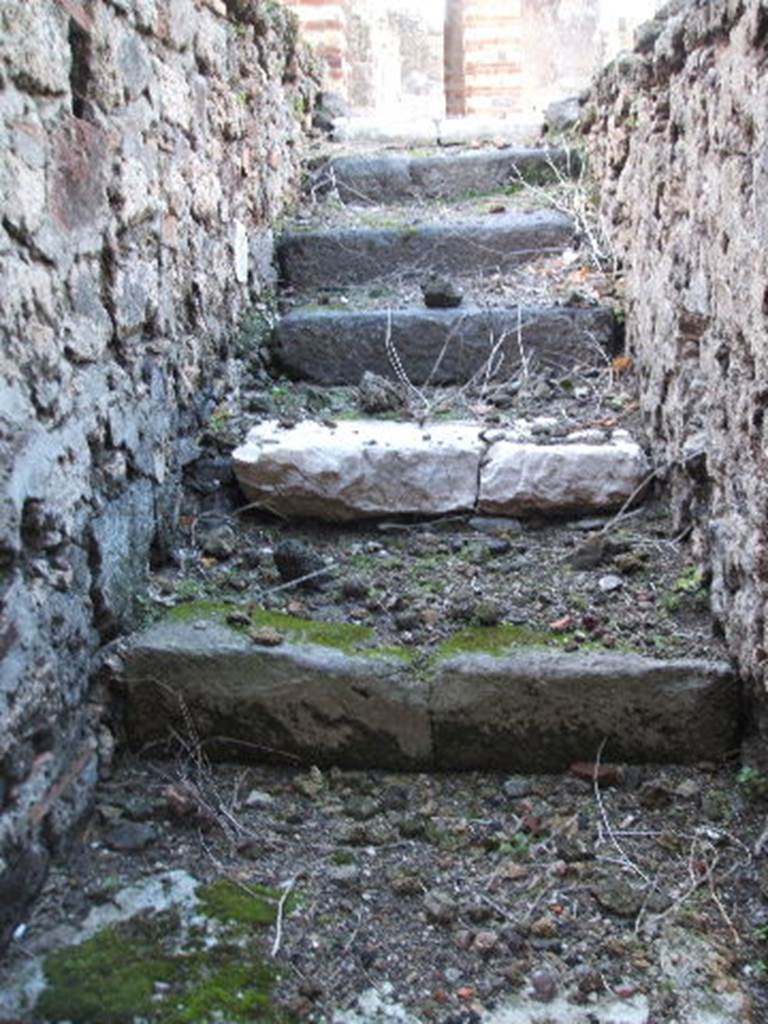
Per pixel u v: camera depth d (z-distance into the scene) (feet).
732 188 6.25
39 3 5.43
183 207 8.27
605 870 5.80
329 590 7.68
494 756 6.65
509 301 11.03
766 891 5.53
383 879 5.79
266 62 11.51
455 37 24.40
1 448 4.96
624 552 8.04
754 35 5.67
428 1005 4.99
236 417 9.41
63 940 5.26
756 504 5.91
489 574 7.93
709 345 7.00
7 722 5.00
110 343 6.64
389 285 11.98
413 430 9.12
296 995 5.01
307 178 13.97
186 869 5.82
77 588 6.04
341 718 6.65
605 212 11.53
